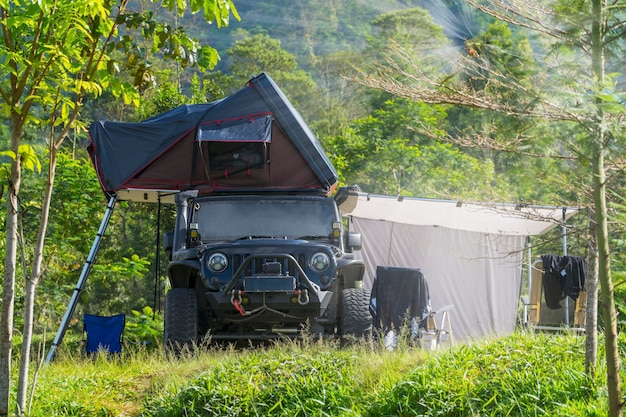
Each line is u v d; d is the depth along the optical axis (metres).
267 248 13.13
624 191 7.21
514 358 9.42
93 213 25.30
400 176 37.12
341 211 15.95
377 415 8.66
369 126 40.56
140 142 16.44
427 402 8.44
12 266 8.16
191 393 9.64
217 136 15.01
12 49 8.02
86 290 26.89
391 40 7.16
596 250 8.30
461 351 10.10
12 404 9.02
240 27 170.12
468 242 19.38
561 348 9.75
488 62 6.31
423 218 18.98
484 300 19.28
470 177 36.78
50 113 8.34
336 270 13.29
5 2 7.67
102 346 15.03
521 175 6.44
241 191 15.23
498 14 6.43
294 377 9.79
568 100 5.81
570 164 6.37
